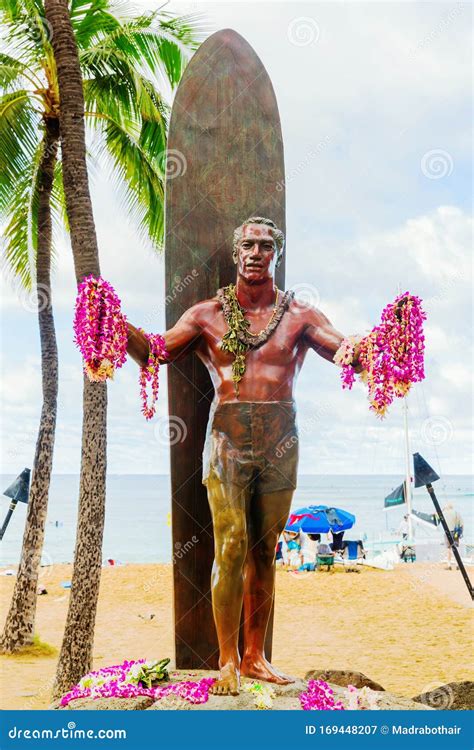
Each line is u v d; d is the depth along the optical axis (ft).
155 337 19.04
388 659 38.86
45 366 41.37
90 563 31.94
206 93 22.66
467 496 235.61
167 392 21.63
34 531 41.50
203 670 20.75
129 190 40.22
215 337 19.42
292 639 43.83
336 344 19.07
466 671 36.11
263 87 22.90
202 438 21.57
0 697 32.04
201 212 22.25
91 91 39.14
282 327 19.52
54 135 39.06
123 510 190.70
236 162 22.47
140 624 50.16
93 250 32.19
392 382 17.80
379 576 63.62
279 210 22.48
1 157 37.14
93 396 32.53
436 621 47.57
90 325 17.85
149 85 38.14
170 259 22.08
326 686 19.24
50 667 38.14
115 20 37.27
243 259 19.48
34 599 41.93
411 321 17.85
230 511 18.58
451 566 67.21
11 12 35.76
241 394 19.10
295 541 69.15
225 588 18.39
